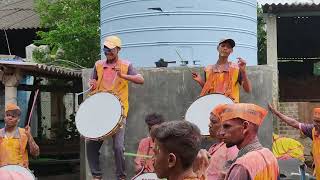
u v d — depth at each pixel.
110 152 9.38
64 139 16.36
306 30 21.91
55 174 14.76
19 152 8.58
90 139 8.24
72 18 17.09
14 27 20.03
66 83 15.16
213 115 6.25
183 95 9.41
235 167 5.30
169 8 12.48
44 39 17.53
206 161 3.99
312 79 23.08
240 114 5.44
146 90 9.48
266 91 9.27
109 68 8.47
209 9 12.55
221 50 8.53
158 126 3.83
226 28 12.72
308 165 13.28
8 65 11.15
